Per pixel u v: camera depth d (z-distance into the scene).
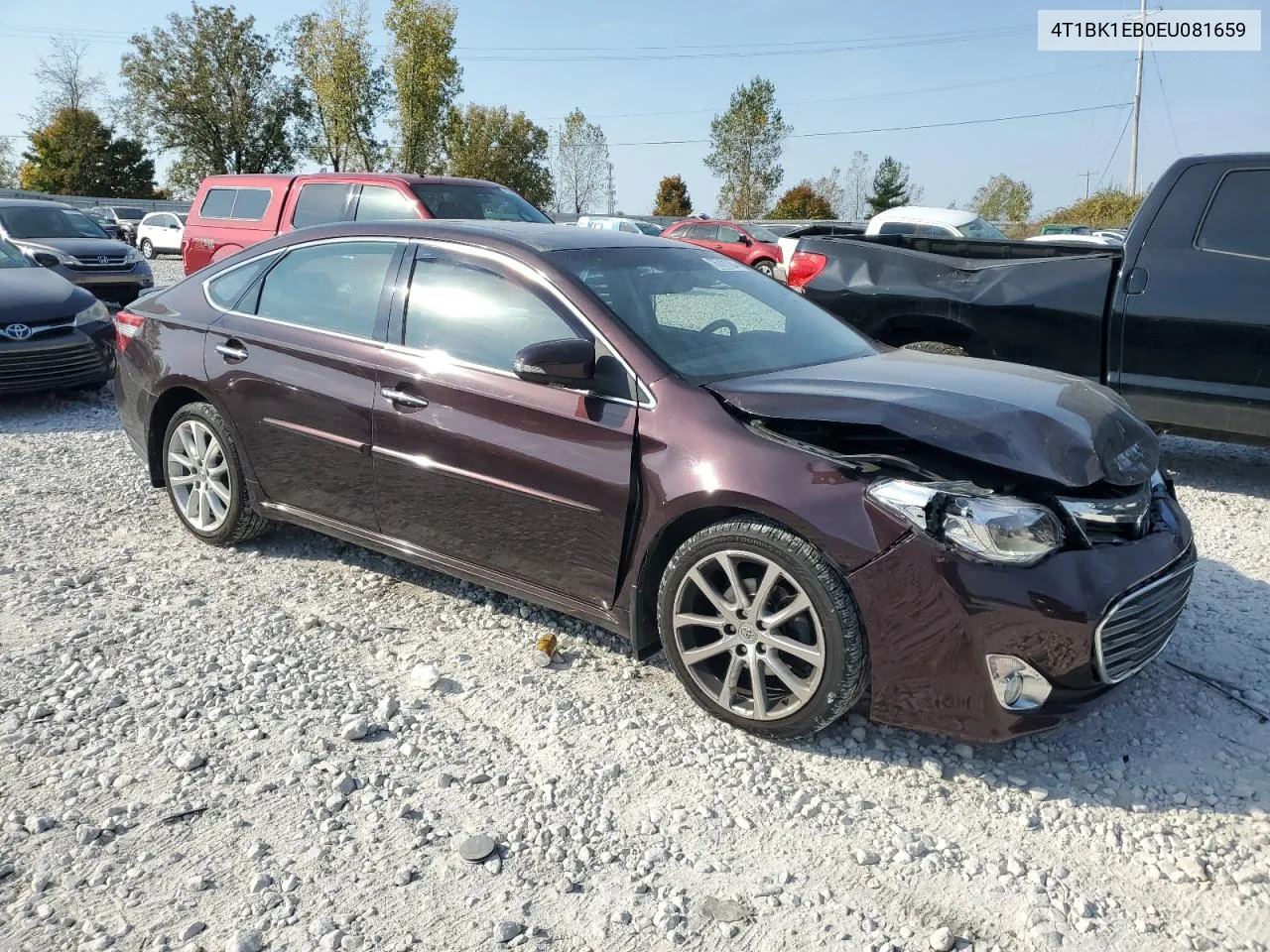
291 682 3.38
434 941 2.22
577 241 3.83
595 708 3.25
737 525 2.95
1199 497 5.81
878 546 2.74
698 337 3.49
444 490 3.62
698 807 2.74
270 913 2.29
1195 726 3.20
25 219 13.83
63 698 3.24
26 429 7.21
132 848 2.51
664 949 2.21
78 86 61.56
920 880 2.47
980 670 2.71
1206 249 5.54
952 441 2.80
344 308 4.00
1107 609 2.71
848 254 6.64
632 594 3.21
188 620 3.86
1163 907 2.38
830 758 2.99
